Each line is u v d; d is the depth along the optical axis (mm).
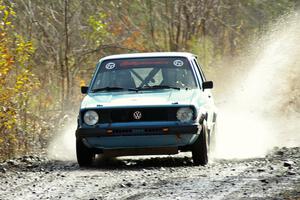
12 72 42406
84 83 59781
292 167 27516
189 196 21969
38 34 59938
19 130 40562
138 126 29875
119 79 32844
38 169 30281
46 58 59469
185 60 33594
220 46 76188
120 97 31406
